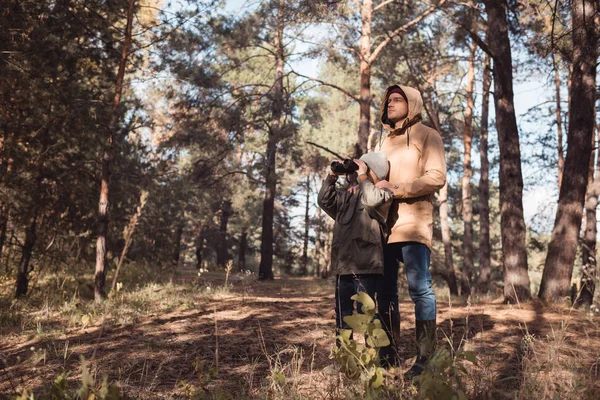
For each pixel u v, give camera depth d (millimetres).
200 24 11203
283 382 2756
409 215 3201
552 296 7629
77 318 5805
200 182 19062
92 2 9758
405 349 3717
